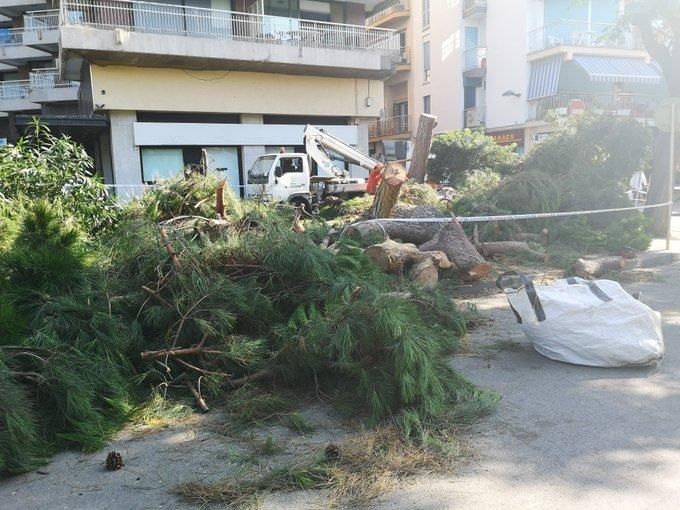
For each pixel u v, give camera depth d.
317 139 16.14
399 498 2.91
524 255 9.11
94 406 3.70
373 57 20.91
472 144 18.98
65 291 4.48
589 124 11.41
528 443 3.46
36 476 3.19
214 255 4.94
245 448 3.46
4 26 39.41
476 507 2.81
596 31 27.22
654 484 2.98
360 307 4.05
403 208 9.06
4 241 4.95
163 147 19.12
